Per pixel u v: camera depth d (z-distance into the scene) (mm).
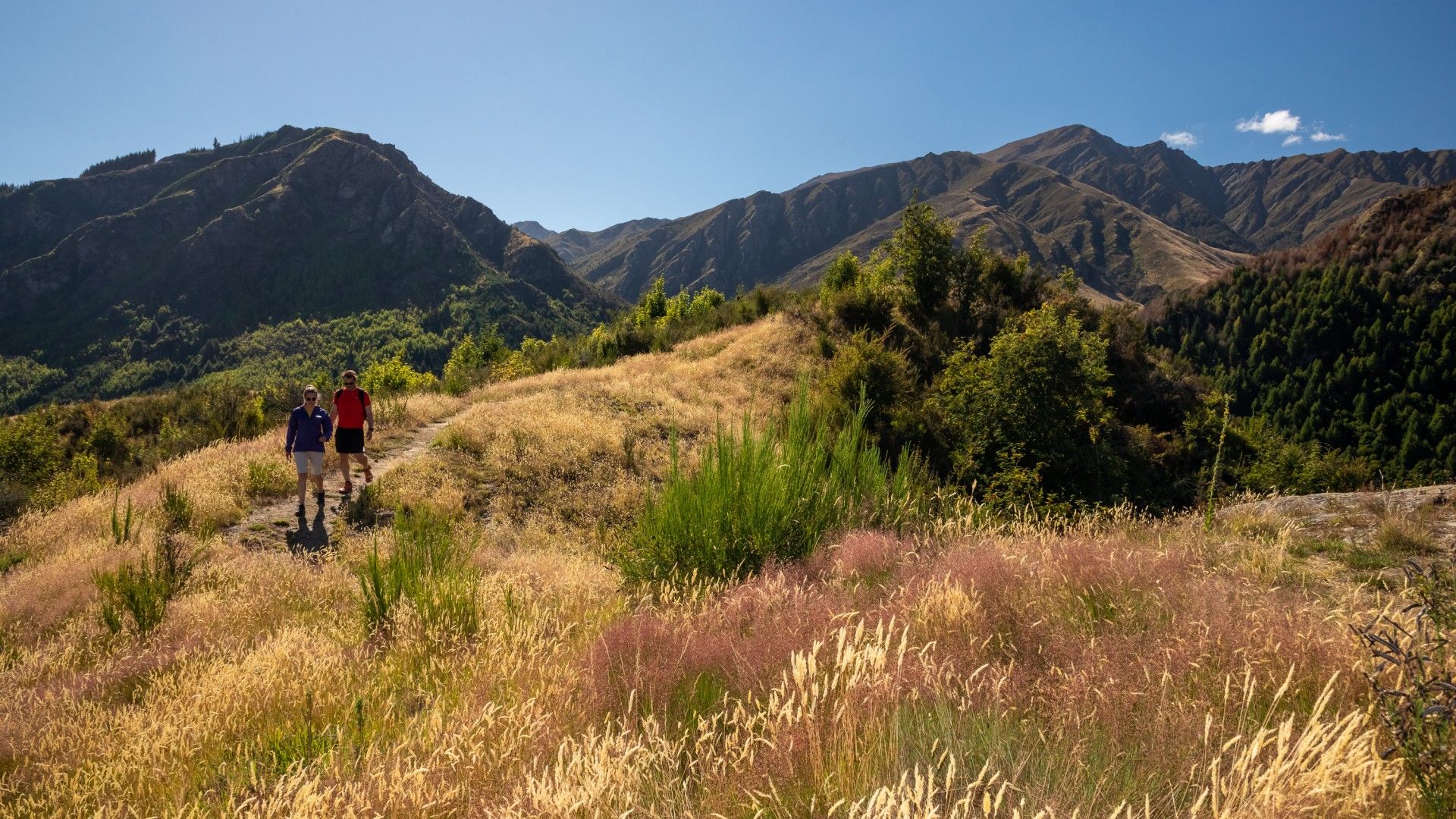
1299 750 1846
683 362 23422
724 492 6371
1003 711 2637
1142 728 2379
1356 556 5129
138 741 3689
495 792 2637
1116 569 4258
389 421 14727
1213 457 19906
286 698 4254
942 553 5449
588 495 11281
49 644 5441
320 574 7426
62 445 25078
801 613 3906
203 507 9258
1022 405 15516
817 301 31469
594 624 4848
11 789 3361
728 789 2338
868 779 2199
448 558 6902
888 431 15734
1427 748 1956
